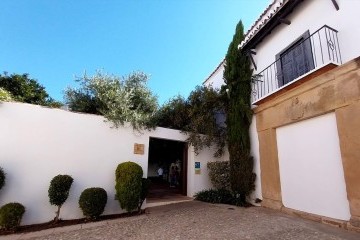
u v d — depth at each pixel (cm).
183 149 998
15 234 470
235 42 923
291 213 614
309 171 586
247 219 559
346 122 485
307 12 670
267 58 823
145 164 751
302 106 607
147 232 471
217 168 886
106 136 692
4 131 546
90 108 824
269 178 713
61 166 600
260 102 781
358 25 513
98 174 652
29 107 586
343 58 539
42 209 558
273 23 755
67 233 477
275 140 714
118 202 666
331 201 519
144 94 860
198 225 512
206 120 923
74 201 604
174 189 1158
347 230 457
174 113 980
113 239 430
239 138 831
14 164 542
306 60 656
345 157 479
